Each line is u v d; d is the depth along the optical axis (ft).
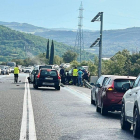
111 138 59.77
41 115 87.15
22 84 234.58
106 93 91.40
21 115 85.97
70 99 135.23
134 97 63.36
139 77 66.54
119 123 78.43
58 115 88.33
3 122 74.43
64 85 247.91
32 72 242.99
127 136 61.93
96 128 70.23
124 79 92.63
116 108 90.58
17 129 66.64
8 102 115.75
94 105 115.55
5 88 188.44
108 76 107.14
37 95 147.95
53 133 63.57
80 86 240.12
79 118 84.38
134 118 61.98
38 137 59.47
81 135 62.08
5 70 458.09
